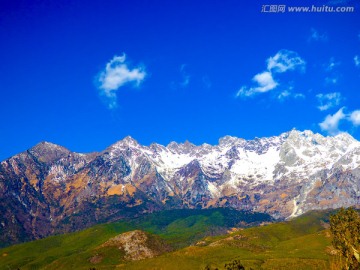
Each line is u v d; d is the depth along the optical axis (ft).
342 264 270.67
